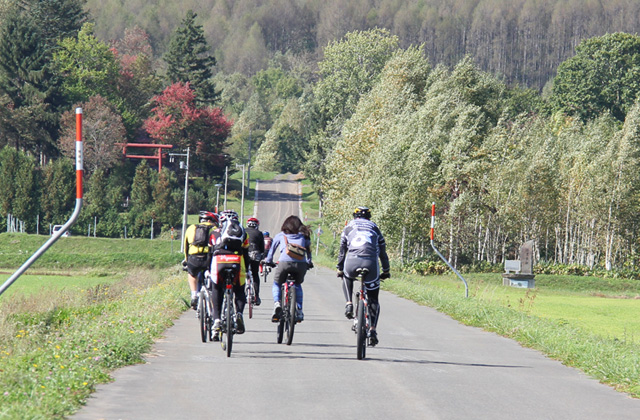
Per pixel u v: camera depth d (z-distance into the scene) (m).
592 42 190.12
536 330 25.88
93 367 15.91
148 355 18.89
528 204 111.88
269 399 13.71
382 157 100.12
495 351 22.47
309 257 20.83
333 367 17.58
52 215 179.75
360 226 18.80
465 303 36.31
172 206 185.62
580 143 127.31
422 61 137.25
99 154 197.38
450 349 22.41
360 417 12.45
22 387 13.25
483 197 106.75
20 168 179.75
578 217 115.88
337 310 35.00
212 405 13.07
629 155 112.31
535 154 112.81
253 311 32.75
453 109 119.12
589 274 92.56
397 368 17.83
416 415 12.73
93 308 33.06
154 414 12.27
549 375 18.06
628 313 47.03
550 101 196.00
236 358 18.67
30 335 21.62
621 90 184.50
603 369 18.52
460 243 105.69
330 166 120.06
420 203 100.00
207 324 21.02
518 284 81.00
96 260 126.00
